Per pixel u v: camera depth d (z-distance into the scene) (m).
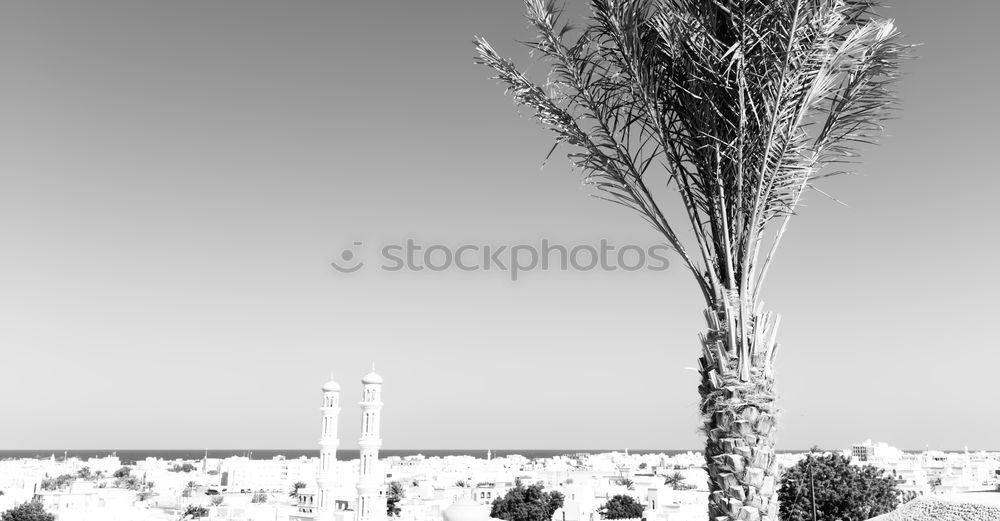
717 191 9.90
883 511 35.94
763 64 9.55
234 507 88.25
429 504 104.00
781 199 10.06
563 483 133.62
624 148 10.43
